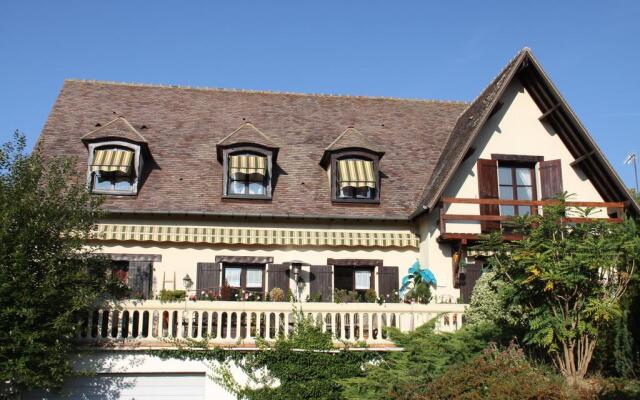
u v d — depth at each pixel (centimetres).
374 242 2505
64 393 1914
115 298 1978
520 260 1856
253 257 2453
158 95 3006
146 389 1972
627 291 2003
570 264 1755
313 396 1988
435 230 2445
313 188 2606
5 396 1805
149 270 2372
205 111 2947
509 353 1745
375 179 2573
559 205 1922
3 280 1670
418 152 2886
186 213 2389
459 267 2389
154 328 2053
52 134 2644
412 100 3281
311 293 2442
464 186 2516
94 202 1933
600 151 2481
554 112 2575
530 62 2542
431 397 1519
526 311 1916
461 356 1798
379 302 2167
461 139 2602
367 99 3231
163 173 2550
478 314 2109
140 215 2392
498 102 2538
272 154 2567
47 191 1897
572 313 1822
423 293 2317
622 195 2500
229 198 2484
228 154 2534
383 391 1694
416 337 1984
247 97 3098
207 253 2433
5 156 1844
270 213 2447
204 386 2000
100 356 1928
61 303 1756
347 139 2622
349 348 2052
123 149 2444
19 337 1667
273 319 2114
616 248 1809
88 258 1938
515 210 2538
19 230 1755
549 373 1777
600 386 1748
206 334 2002
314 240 2473
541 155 2591
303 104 3109
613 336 2016
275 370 2000
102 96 2931
